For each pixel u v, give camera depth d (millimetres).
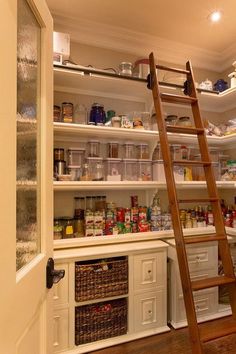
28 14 874
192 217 2525
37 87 962
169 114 2619
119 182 2125
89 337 1851
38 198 955
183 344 1903
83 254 1852
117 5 1999
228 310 2279
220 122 2893
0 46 584
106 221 2215
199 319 2160
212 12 2074
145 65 2256
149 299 2033
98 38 2352
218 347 1867
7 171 618
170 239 2275
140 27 2277
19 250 778
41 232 954
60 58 1964
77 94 2318
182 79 2375
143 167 2387
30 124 896
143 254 2029
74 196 2287
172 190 1851
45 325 962
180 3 1969
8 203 620
